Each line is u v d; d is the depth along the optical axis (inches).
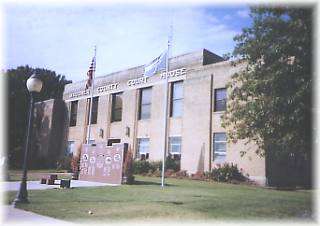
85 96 1686.8
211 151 1087.0
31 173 1301.7
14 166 1680.6
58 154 1793.8
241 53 511.5
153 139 1296.8
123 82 1480.1
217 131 1082.1
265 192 725.9
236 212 466.9
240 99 540.7
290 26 462.0
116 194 647.8
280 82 459.8
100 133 1541.6
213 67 1130.0
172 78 1261.1
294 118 441.7
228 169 988.6
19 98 1947.6
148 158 1305.4
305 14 464.1
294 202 560.1
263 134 478.9
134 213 455.2
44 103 1879.9
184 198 595.5
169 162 1179.9
